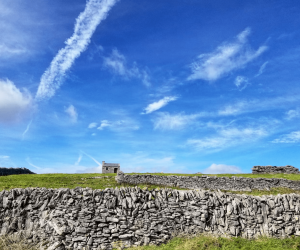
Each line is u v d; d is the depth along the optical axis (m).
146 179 35.94
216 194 19.72
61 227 16.42
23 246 15.77
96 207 17.44
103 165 59.75
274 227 18.88
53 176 37.06
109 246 16.50
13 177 33.81
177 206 18.61
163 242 17.34
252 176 41.50
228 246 16.52
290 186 36.50
